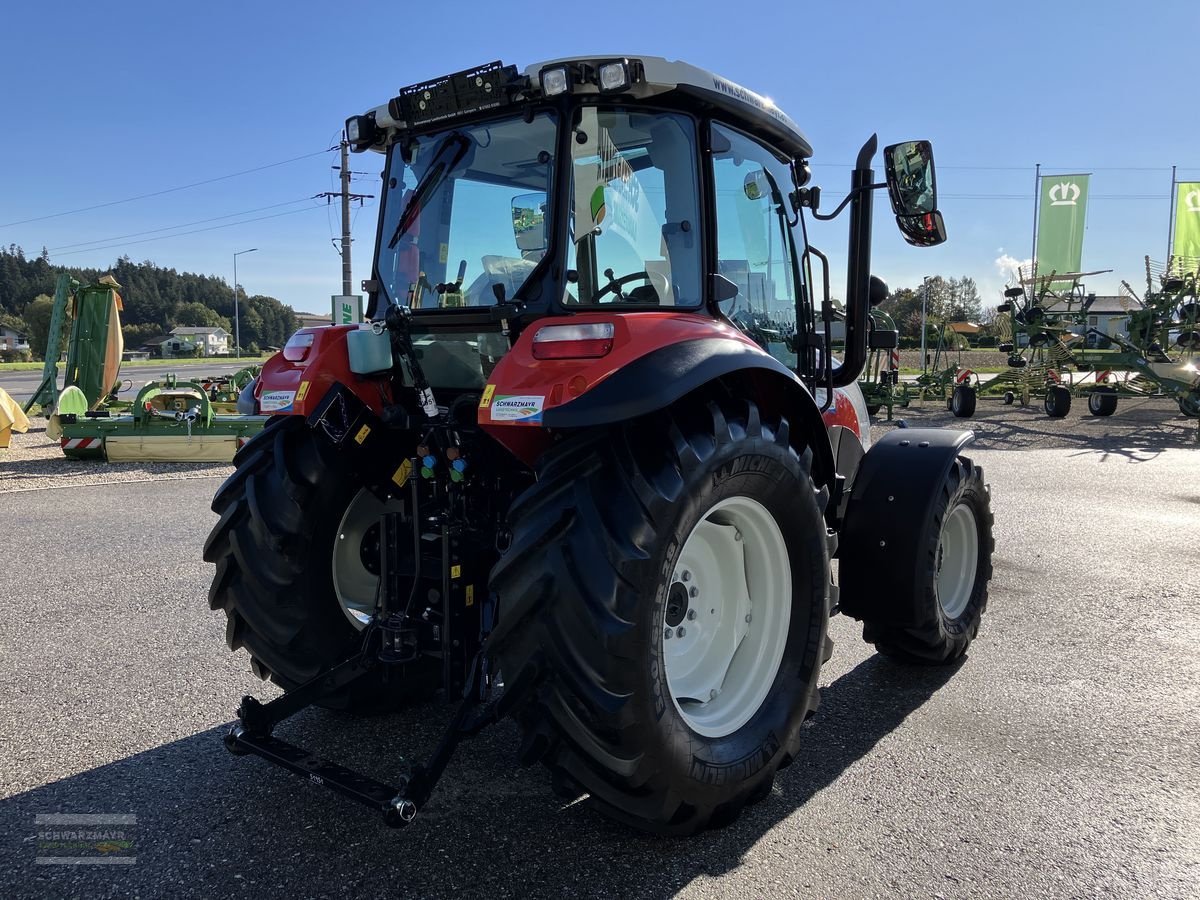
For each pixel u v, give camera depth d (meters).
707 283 2.91
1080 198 21.31
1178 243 22.48
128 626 4.45
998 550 6.21
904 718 3.44
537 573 2.23
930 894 2.30
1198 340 16.58
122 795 2.79
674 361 2.30
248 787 2.85
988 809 2.74
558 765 2.34
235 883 2.32
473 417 3.00
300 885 2.31
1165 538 6.59
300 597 3.02
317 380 3.02
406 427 3.01
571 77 2.54
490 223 2.89
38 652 4.08
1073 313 17.48
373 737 3.24
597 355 2.28
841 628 4.57
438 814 2.69
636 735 2.25
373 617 2.97
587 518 2.23
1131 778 2.95
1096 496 8.40
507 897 2.27
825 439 2.99
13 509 7.61
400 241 3.19
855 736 3.27
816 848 2.52
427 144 3.08
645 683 2.24
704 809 2.47
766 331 3.38
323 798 2.78
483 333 2.90
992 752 3.14
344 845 2.51
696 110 2.86
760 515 2.74
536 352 2.37
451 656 2.68
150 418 10.55
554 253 2.64
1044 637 4.39
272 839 2.54
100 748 3.12
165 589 5.11
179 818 2.65
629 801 2.38
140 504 7.86
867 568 3.56
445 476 2.78
